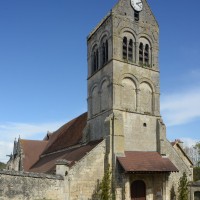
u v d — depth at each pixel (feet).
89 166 111.34
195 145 277.03
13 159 200.75
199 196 119.65
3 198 94.58
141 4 135.85
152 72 132.05
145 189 115.96
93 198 109.81
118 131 116.26
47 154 177.06
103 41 134.00
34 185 100.73
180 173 124.47
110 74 123.75
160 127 125.39
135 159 114.32
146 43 134.41
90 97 138.92
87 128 135.74
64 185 105.91
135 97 125.90
